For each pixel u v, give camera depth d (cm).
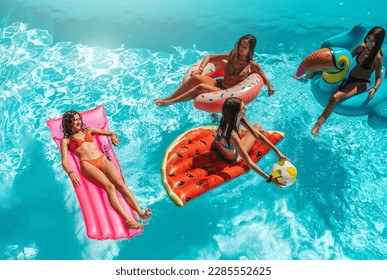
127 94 738
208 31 869
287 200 592
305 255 542
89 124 619
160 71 780
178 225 573
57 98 734
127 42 845
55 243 562
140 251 551
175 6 936
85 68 788
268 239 556
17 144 674
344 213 578
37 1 947
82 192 548
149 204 594
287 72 768
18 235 573
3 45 838
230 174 580
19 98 736
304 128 675
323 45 695
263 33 858
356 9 900
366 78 659
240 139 606
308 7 912
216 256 546
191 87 676
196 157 595
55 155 656
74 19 900
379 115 637
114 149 657
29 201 607
